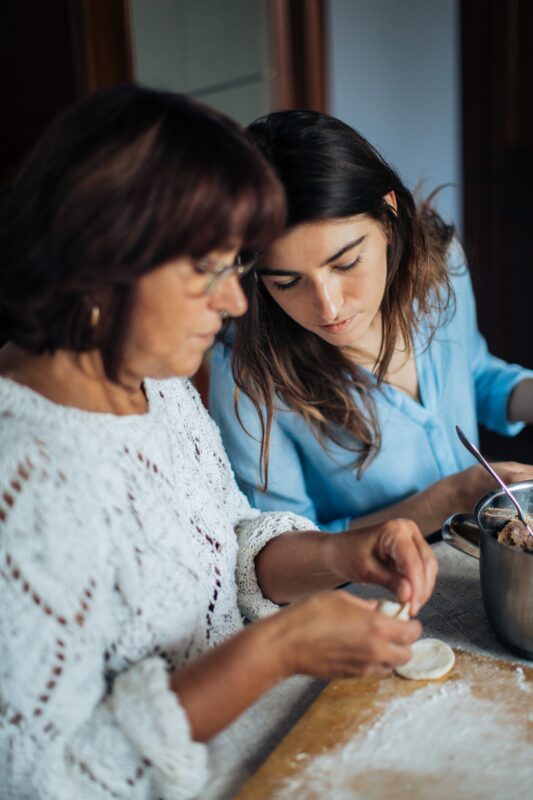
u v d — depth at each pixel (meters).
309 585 0.92
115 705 0.65
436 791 0.65
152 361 0.65
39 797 0.62
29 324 0.63
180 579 0.74
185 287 0.61
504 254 3.12
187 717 0.64
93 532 0.64
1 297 0.63
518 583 0.78
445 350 1.35
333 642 0.66
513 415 1.48
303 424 1.24
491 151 3.04
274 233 0.64
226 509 0.99
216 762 0.72
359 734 0.71
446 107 3.27
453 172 3.35
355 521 1.25
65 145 0.58
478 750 0.69
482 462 0.94
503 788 0.65
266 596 0.96
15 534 0.60
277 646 0.66
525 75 2.87
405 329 1.18
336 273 0.96
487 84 2.96
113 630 0.70
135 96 0.60
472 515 0.91
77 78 2.41
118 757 0.64
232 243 0.61
